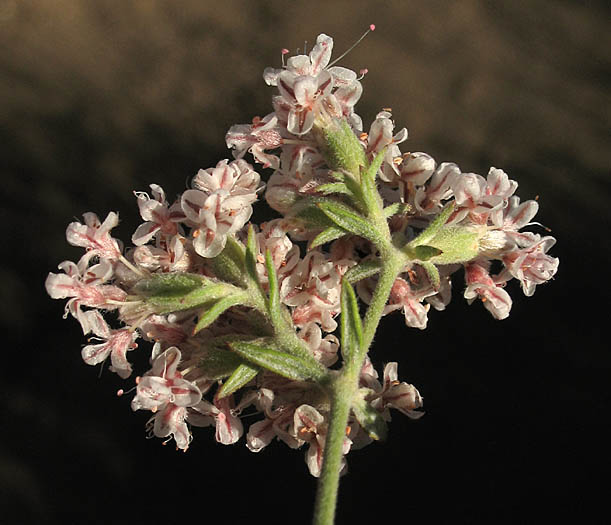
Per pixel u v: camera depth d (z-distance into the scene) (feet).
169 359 0.29
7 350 0.61
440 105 0.75
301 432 0.29
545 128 0.74
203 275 0.29
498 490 0.54
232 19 0.83
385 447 0.56
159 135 0.74
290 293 0.30
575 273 0.64
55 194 0.69
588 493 0.54
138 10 0.84
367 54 0.79
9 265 0.65
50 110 0.75
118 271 0.29
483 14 0.84
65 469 0.56
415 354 0.60
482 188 0.30
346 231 0.29
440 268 0.31
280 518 0.54
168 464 0.57
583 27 0.84
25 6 0.84
